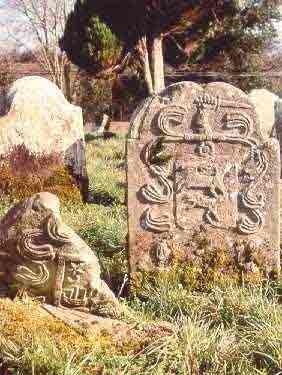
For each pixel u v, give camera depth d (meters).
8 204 6.43
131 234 4.23
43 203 3.63
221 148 4.20
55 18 22.50
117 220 5.55
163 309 3.90
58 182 6.73
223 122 4.19
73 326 3.47
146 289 4.18
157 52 17.48
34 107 6.72
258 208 4.23
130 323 3.61
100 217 5.67
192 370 3.26
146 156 4.18
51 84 6.94
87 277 3.67
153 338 3.42
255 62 21.22
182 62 20.30
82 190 6.82
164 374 3.20
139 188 4.21
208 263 4.25
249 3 19.78
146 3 16.67
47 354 3.20
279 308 3.83
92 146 12.52
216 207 4.23
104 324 3.55
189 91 4.16
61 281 3.66
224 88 4.16
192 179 4.20
